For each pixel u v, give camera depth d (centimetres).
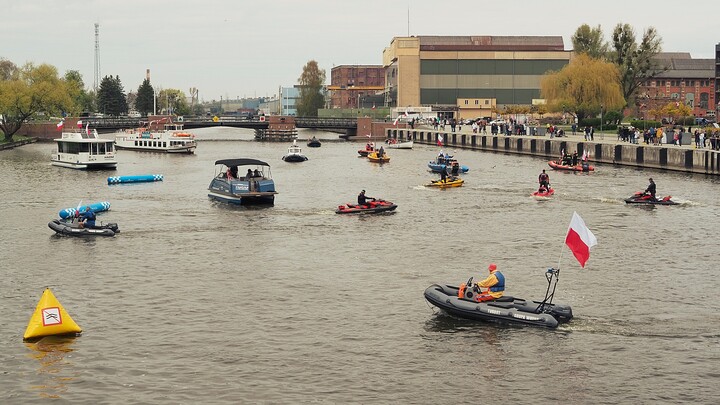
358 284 5219
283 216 7875
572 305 4703
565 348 4028
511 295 4934
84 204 8781
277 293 5003
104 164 13050
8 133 19650
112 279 5362
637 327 4325
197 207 8519
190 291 5053
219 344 4094
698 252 6138
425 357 3925
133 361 3872
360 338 4175
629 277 5366
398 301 4816
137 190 10094
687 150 11456
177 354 3959
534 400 3478
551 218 7712
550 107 17788
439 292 4562
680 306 4694
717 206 8312
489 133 18625
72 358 3909
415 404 3434
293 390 3556
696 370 3772
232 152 17750
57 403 3434
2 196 9519
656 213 7938
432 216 7850
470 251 6228
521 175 11625
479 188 10094
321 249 6297
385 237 6781
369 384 3625
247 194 8662
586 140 14350
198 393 3525
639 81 19612
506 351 3994
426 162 14438
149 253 6147
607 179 10844
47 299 4216
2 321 4466
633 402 3462
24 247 6372
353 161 14800
